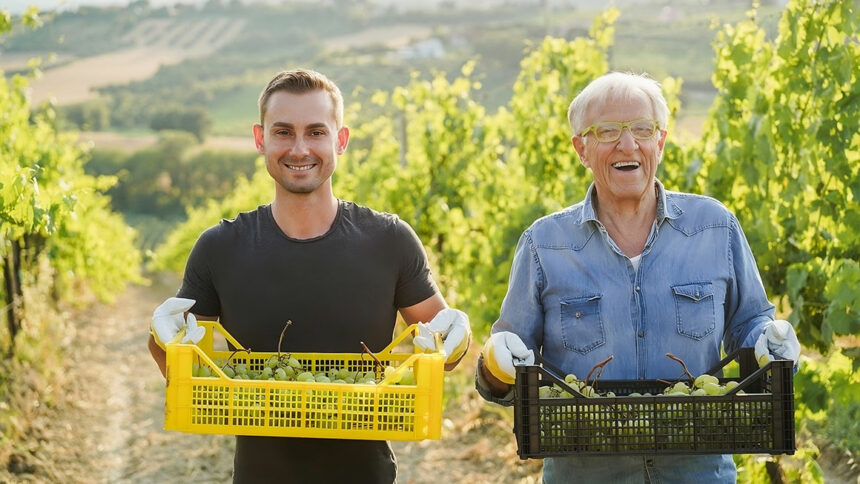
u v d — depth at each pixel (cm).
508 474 596
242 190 2239
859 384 389
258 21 11125
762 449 236
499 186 845
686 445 236
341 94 297
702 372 271
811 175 458
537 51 791
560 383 238
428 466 629
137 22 10181
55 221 490
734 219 281
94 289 1775
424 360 244
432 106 959
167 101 8231
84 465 684
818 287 443
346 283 291
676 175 585
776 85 485
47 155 949
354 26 11225
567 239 279
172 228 6066
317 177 285
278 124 281
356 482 287
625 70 295
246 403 245
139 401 903
